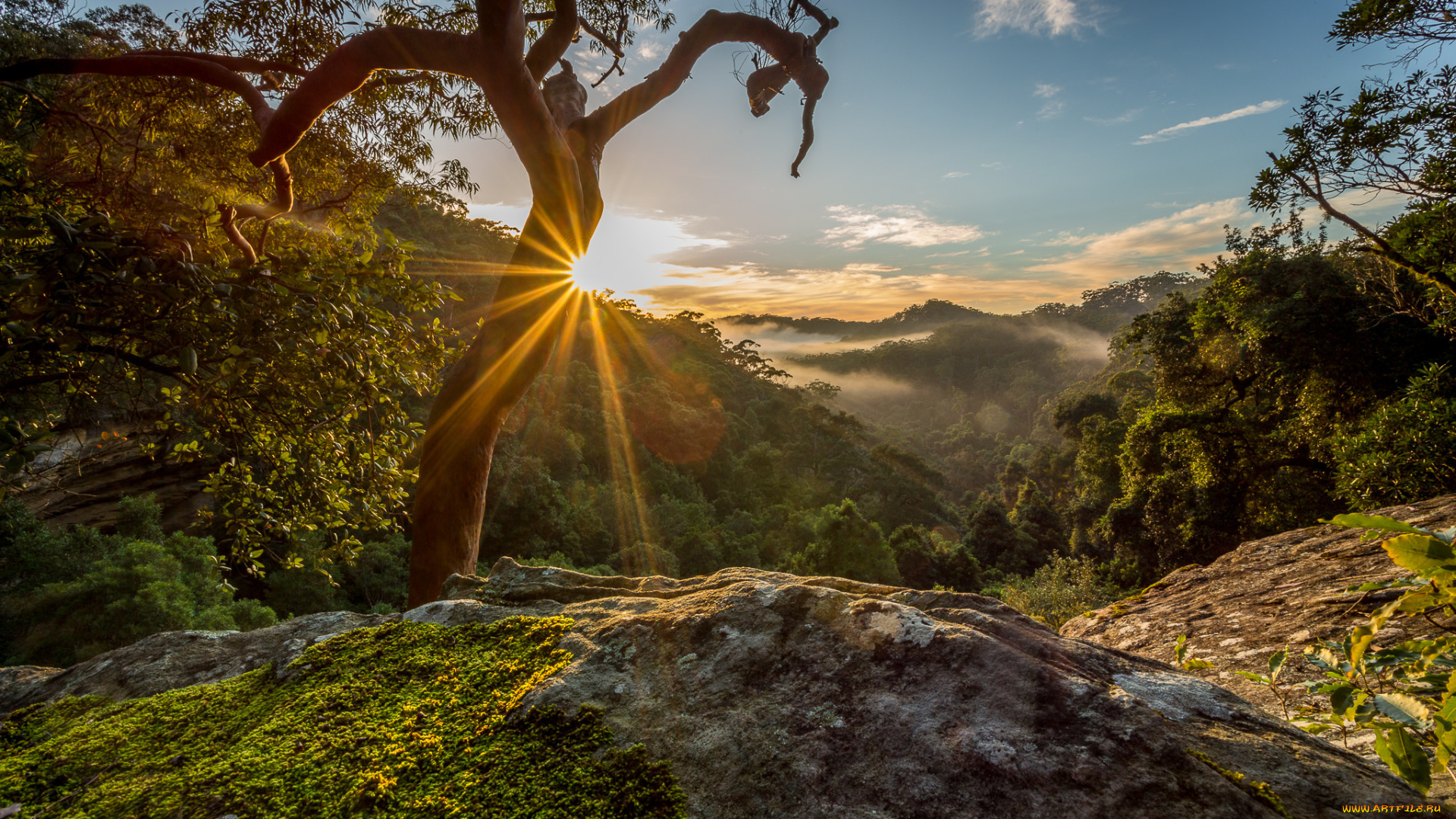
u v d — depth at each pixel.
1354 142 7.25
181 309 2.65
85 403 3.48
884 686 1.29
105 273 2.41
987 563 44.78
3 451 2.16
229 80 4.04
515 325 4.27
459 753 1.30
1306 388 13.06
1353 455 9.48
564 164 4.09
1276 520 13.99
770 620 1.57
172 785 1.31
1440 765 1.09
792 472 74.31
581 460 49.03
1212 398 16.09
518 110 3.86
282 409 3.51
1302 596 3.35
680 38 4.90
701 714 1.32
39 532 15.35
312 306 2.98
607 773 1.19
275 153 3.85
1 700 2.01
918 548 39.41
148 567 14.48
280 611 22.45
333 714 1.47
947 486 98.69
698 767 1.19
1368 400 12.05
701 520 45.03
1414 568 1.25
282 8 5.21
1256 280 13.49
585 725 1.31
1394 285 10.30
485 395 4.15
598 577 2.14
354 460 4.11
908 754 1.12
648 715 1.33
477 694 1.49
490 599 2.07
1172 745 1.04
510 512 36.41
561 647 1.63
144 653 2.02
